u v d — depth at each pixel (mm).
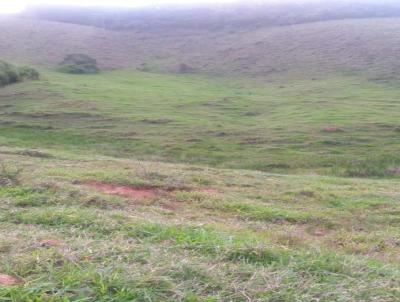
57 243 5422
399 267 6438
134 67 66875
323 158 25750
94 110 36531
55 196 9539
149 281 4324
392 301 4594
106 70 63469
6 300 3877
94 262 4738
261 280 4613
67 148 26969
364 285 4816
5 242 5301
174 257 5000
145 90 48188
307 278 4906
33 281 4219
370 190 14914
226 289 4410
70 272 4383
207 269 4699
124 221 7043
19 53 70562
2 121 32875
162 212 9633
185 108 39344
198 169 16406
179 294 4219
